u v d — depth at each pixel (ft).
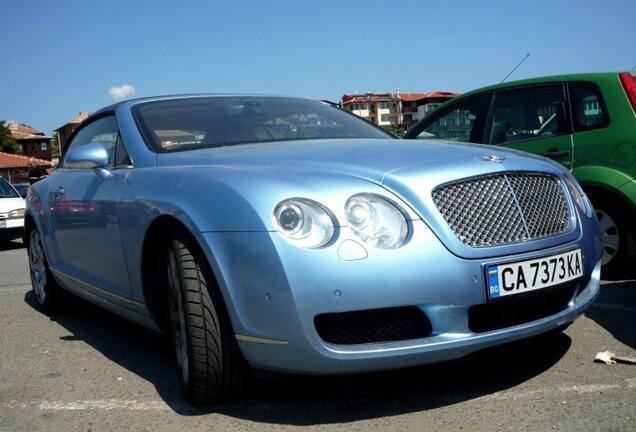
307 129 14.42
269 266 9.31
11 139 300.81
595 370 11.44
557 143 18.45
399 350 9.40
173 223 10.94
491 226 10.07
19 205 40.27
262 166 10.82
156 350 14.40
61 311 18.62
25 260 32.30
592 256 11.36
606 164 17.60
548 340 13.16
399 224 9.58
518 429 9.38
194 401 10.62
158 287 12.01
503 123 19.89
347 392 11.07
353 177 9.99
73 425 10.49
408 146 11.57
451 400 10.53
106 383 12.39
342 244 9.27
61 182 16.46
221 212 9.91
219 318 10.11
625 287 17.21
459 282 9.55
